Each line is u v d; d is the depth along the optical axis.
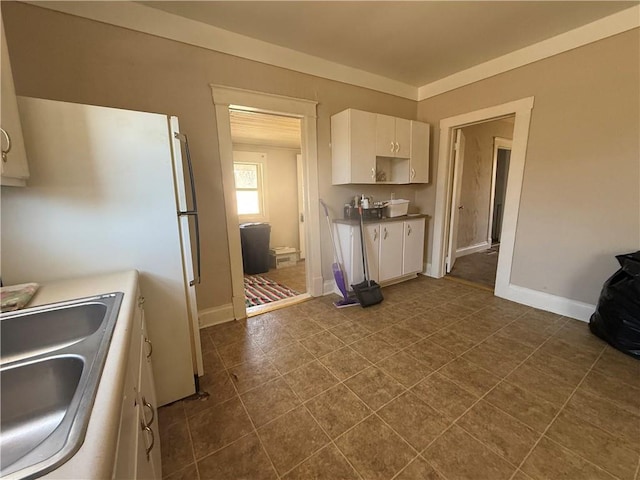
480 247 5.13
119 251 1.32
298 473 1.18
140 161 1.32
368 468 1.19
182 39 2.05
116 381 0.57
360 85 3.02
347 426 1.40
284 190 5.26
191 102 2.15
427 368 1.83
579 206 2.35
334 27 2.17
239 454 1.26
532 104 2.53
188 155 1.66
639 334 1.85
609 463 1.18
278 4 1.88
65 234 1.20
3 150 0.86
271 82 2.47
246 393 1.64
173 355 1.54
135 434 0.74
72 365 0.68
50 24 1.67
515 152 2.68
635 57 1.99
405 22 2.11
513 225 2.77
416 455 1.24
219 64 2.22
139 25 1.90
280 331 2.36
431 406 1.51
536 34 2.30
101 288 1.10
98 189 1.25
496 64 2.74
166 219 1.42
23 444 0.63
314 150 2.85
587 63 2.20
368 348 2.07
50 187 1.15
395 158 3.35
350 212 3.10
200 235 2.34
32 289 1.04
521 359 1.90
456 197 3.68
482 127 4.66
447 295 3.07
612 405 1.48
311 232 2.99
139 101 1.96
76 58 1.76
